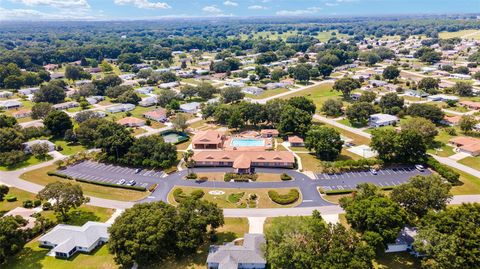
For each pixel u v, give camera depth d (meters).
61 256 89.81
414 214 93.81
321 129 149.12
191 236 85.94
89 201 114.62
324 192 119.44
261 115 183.62
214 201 116.00
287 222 83.75
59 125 175.75
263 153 145.38
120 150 147.25
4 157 144.50
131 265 85.81
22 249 93.25
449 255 73.69
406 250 88.31
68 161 147.75
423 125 158.00
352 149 158.00
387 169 136.38
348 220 91.75
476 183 123.25
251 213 108.62
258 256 84.50
